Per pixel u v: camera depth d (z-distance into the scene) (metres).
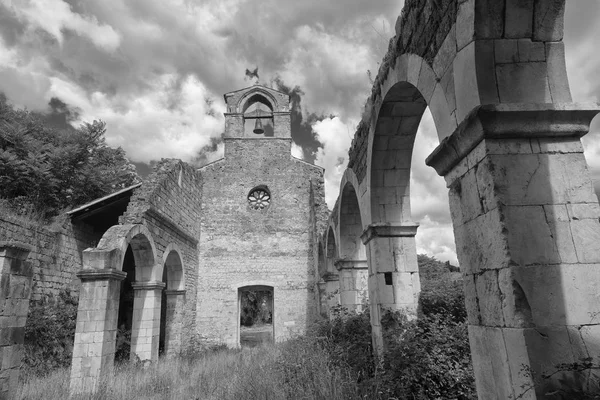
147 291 11.92
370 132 6.50
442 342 5.40
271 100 19.83
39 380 8.54
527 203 2.87
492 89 3.03
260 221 17.97
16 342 5.85
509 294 2.73
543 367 2.56
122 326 13.41
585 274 2.75
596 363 2.56
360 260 10.06
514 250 2.76
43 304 10.73
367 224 6.89
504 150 2.96
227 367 10.39
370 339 7.32
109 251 9.02
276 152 18.92
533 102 2.99
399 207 6.63
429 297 6.86
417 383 4.92
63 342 10.65
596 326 2.65
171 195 14.04
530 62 3.10
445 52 3.68
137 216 11.17
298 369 6.79
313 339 8.95
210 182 18.34
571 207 2.88
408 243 6.50
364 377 5.91
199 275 17.17
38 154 14.23
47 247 11.18
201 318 16.69
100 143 17.62
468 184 3.27
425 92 4.14
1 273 5.64
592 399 2.42
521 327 2.63
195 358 13.16
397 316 6.07
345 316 9.30
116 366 10.36
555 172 2.94
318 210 16.64
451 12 3.55
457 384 4.91
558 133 2.97
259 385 6.40
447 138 3.38
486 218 2.99
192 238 16.30
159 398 7.57
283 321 16.86
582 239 2.82
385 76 5.58
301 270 17.44
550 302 2.69
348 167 8.66
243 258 17.48
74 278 12.41
